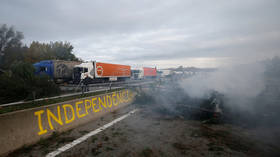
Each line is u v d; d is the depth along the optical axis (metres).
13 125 3.00
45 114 3.71
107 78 18.80
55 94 7.02
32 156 2.88
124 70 22.12
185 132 4.23
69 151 3.12
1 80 5.93
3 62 25.55
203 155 3.02
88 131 4.26
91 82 16.27
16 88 5.83
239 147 3.36
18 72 6.86
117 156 2.96
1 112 4.07
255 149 3.28
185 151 3.18
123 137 3.88
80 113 4.84
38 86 6.61
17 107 4.66
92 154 3.02
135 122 5.11
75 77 15.91
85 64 15.87
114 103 6.90
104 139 3.74
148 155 3.02
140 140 3.70
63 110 4.25
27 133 3.23
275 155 3.03
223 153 3.09
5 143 2.82
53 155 2.94
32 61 26.17
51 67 15.91
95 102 5.66
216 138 3.84
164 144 3.50
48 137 3.65
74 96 6.79
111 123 4.98
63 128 4.12
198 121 5.24
